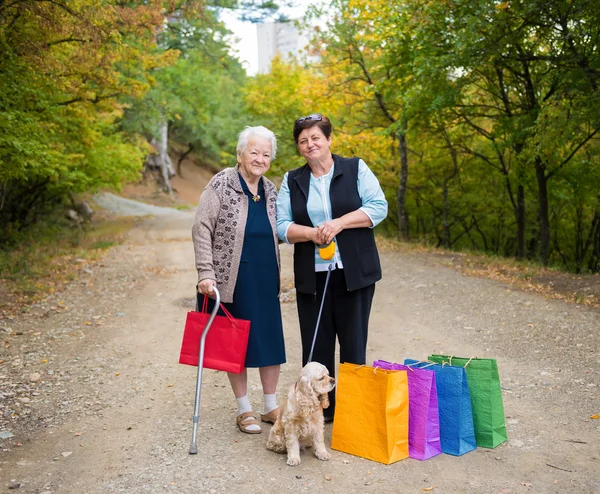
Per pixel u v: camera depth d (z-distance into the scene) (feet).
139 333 22.39
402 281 31.89
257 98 71.77
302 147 11.97
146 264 43.60
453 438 11.07
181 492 9.82
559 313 22.59
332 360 12.46
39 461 11.25
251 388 15.62
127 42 42.27
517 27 33.78
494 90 45.75
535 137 34.55
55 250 49.70
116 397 15.05
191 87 105.40
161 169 142.10
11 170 34.99
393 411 10.69
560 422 12.58
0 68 31.07
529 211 66.59
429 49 36.65
